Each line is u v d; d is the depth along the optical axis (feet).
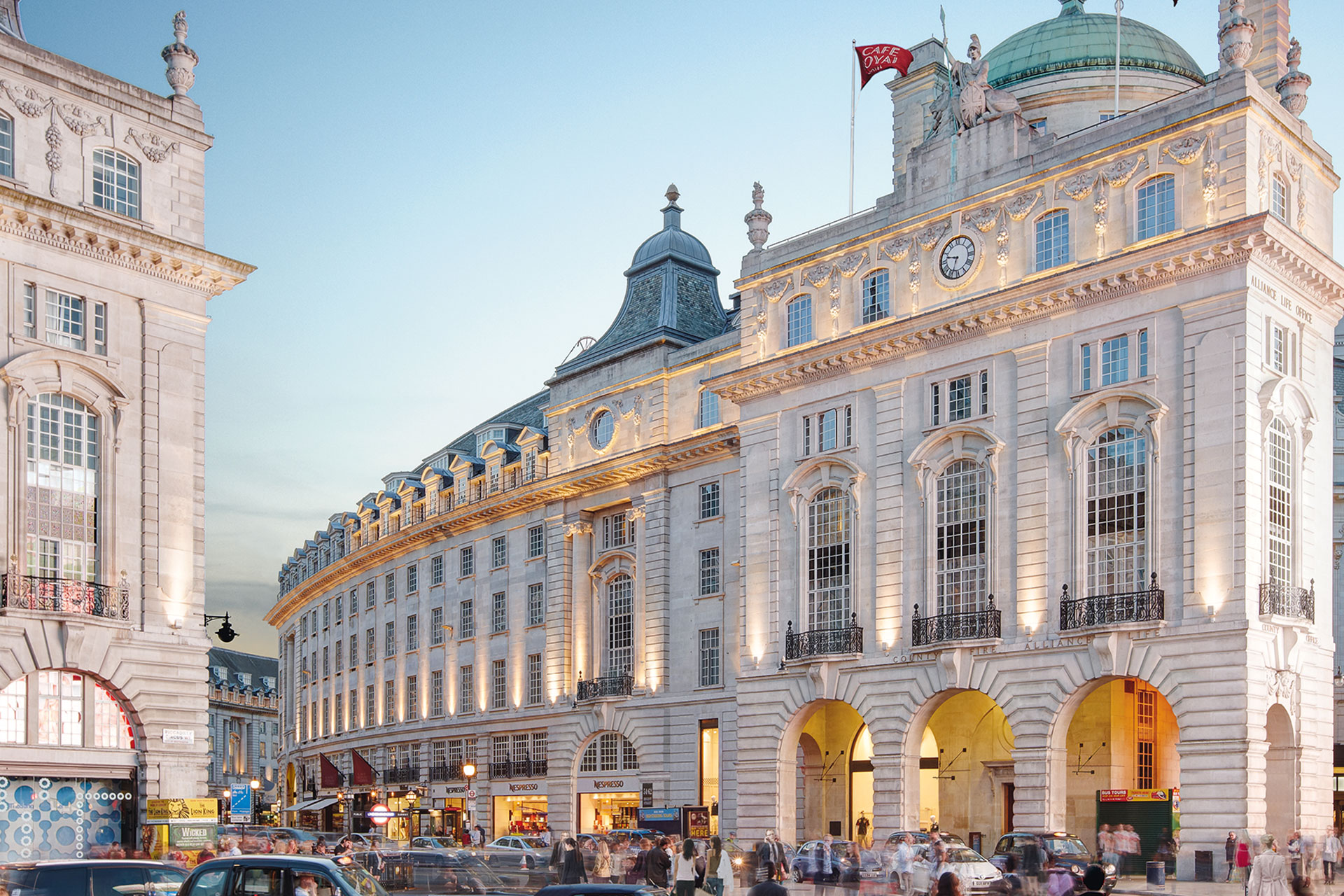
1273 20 136.98
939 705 146.00
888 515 143.23
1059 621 126.11
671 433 182.50
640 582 183.42
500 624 213.05
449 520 223.71
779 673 150.61
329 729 276.82
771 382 156.25
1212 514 117.29
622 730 181.88
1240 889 104.88
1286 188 127.24
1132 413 124.36
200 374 130.52
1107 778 132.77
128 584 121.60
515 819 204.95
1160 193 125.49
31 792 114.01
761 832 149.69
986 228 138.51
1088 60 157.48
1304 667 120.98
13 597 112.88
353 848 132.67
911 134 158.81
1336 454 176.24
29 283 118.42
